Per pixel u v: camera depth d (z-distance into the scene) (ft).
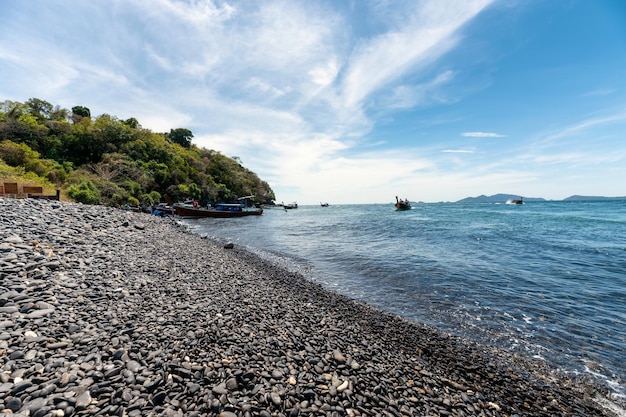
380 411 13.14
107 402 10.89
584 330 25.32
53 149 172.65
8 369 11.75
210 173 317.01
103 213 51.44
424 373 17.71
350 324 24.88
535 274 43.04
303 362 16.22
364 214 232.32
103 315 17.99
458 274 43.27
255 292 29.09
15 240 26.53
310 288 35.58
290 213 276.00
